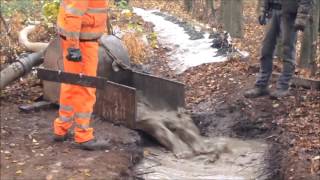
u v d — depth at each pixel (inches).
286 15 283.7
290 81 295.7
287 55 289.0
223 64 371.6
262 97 293.3
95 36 217.2
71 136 234.2
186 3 1015.0
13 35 382.0
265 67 292.4
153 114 263.9
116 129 247.4
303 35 379.6
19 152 214.5
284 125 258.5
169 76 367.2
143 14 763.4
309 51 379.9
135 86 277.1
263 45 292.5
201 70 368.8
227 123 273.4
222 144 253.6
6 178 193.6
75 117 221.6
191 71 371.6
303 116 265.6
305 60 381.7
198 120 277.3
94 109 261.9
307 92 296.5
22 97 283.6
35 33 395.2
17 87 297.7
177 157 243.1
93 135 237.5
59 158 210.7
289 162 222.1
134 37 421.1
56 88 266.2
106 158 214.1
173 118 266.4
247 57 393.7
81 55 212.2
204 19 860.0
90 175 198.5
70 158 211.3
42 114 261.6
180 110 275.6
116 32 414.0
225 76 340.8
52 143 225.6
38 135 233.6
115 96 251.8
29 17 425.4
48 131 239.1
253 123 268.1
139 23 550.6
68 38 207.9
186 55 418.0
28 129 240.4
